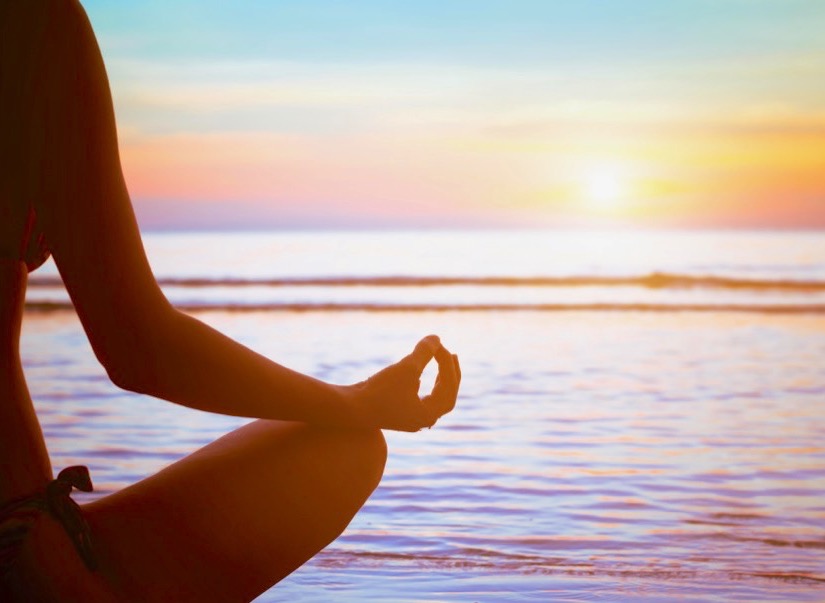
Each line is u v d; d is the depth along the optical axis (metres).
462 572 3.01
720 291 19.78
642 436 5.70
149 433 5.72
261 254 33.34
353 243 41.59
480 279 21.88
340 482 1.16
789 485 4.41
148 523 1.07
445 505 4.01
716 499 4.14
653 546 3.36
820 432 5.82
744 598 2.72
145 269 0.98
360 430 1.19
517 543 3.40
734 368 8.90
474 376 8.38
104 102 0.98
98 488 4.30
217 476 1.11
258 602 2.70
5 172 0.95
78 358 9.26
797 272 24.70
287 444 1.16
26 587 0.98
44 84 0.95
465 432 5.82
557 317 14.47
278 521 1.12
